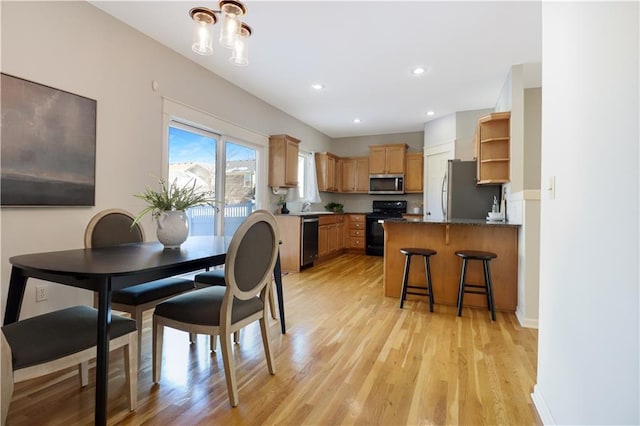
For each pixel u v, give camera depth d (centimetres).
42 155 221
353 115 558
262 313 185
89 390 166
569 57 126
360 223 681
